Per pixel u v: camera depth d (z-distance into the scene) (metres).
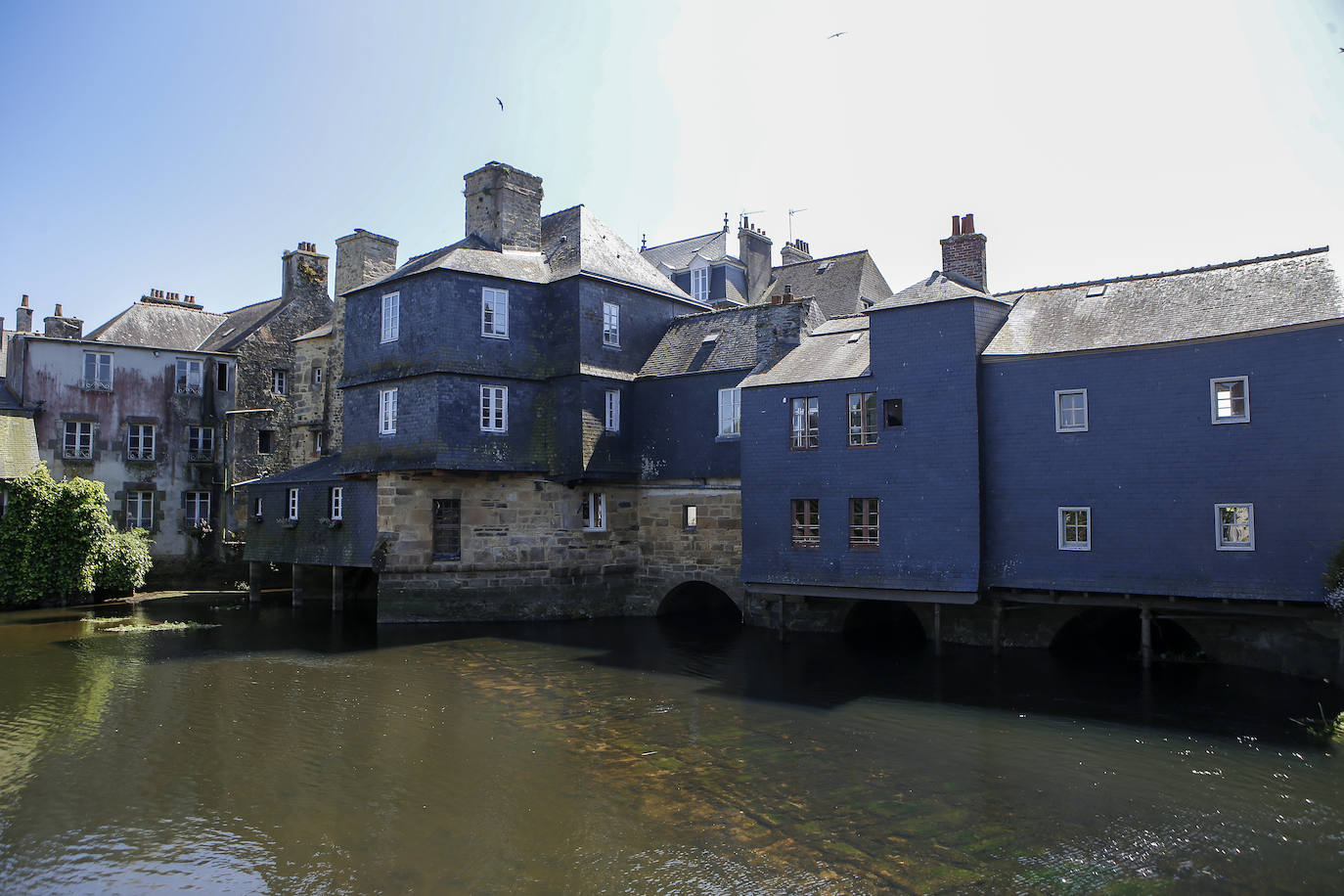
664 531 24.48
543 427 24.44
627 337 25.78
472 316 23.53
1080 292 19.50
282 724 13.78
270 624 23.62
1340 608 14.09
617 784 11.20
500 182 26.56
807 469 20.25
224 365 34.12
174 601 28.97
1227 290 17.23
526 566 23.77
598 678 17.05
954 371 18.34
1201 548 16.00
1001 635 19.12
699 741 12.96
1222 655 17.47
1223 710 14.48
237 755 12.23
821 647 20.11
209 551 33.16
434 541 23.33
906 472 18.83
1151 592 16.34
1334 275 16.03
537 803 10.52
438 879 8.60
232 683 16.52
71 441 31.08
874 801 10.63
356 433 24.78
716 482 23.44
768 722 14.02
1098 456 17.11
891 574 18.86
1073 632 19.94
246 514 31.73
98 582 28.17
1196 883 8.62
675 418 24.41
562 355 24.47
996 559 18.03
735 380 23.30
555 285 24.88
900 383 19.02
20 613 25.75
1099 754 12.38
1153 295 18.20
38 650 19.70
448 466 22.52
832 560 19.75
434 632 22.09
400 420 23.45
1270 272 17.16
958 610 19.91
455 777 11.42
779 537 20.59
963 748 12.66
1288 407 15.30
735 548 23.02
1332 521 14.78
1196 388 16.20
